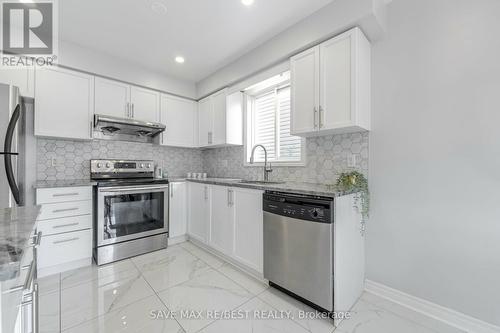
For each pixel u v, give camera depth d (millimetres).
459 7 1491
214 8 1889
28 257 793
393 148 1773
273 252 1832
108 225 2410
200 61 2854
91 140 2793
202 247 2885
